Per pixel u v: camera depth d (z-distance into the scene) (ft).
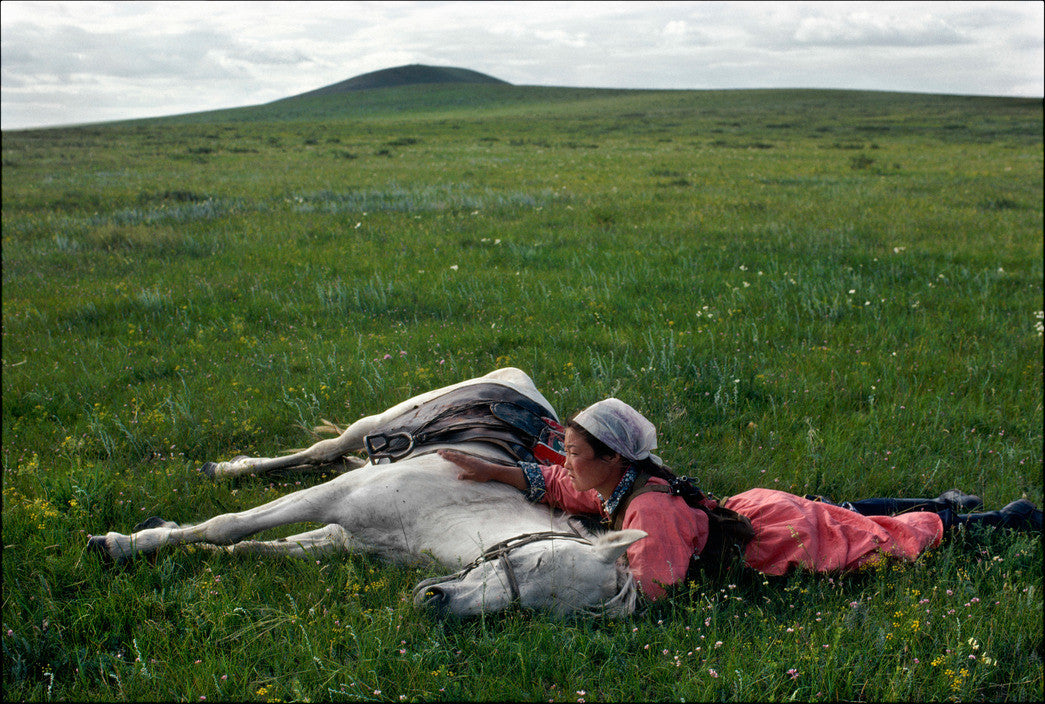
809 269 31.60
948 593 10.86
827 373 20.53
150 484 14.01
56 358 21.71
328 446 13.91
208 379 19.70
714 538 11.60
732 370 20.30
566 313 25.73
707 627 10.19
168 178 72.43
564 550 9.96
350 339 22.84
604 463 10.90
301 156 103.40
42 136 154.51
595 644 9.65
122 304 26.84
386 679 9.15
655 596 10.32
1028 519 12.85
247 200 52.65
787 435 16.83
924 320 25.08
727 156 100.27
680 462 15.48
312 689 8.98
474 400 12.80
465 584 9.90
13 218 45.91
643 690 9.30
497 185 65.67
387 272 31.65
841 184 65.26
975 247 37.76
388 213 46.96
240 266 32.91
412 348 22.09
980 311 26.25
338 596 10.82
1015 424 17.66
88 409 17.76
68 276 31.91
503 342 22.84
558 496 11.80
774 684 9.09
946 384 19.75
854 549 11.66
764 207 50.08
